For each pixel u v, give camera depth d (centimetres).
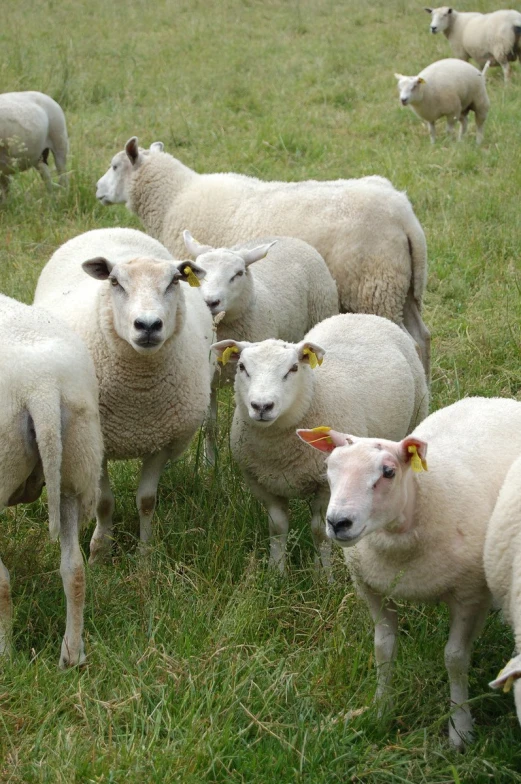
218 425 684
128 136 1413
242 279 678
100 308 561
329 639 470
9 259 953
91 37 2047
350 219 779
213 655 441
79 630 464
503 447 476
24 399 439
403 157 1306
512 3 2278
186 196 863
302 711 427
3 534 565
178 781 383
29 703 423
